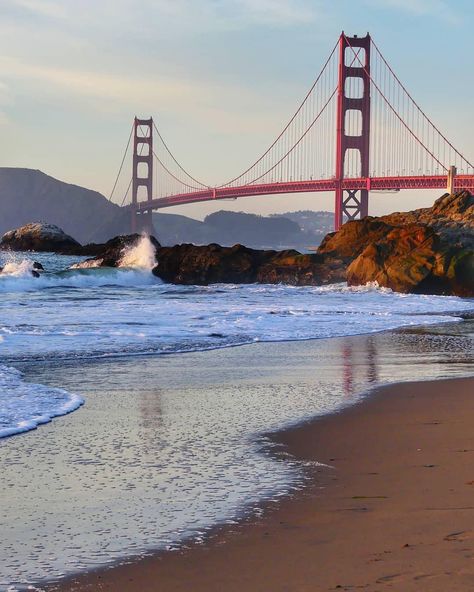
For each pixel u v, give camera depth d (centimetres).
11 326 2291
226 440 938
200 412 1111
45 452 886
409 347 1955
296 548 576
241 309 3022
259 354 1798
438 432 961
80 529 635
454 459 823
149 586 518
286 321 2577
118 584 523
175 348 1878
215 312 2850
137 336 2094
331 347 1945
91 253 9625
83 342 1955
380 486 729
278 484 748
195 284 5047
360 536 594
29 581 531
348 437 943
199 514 664
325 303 3484
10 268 5225
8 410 1105
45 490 743
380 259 4362
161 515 664
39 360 1655
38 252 10450
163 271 5206
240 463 831
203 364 1625
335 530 611
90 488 748
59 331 2167
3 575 543
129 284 5053
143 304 3309
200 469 810
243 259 5084
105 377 1441
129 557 570
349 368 1570
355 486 733
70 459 855
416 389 1295
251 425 1021
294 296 3956
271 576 526
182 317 2638
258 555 565
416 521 623
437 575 512
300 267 4912
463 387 1313
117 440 941
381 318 2764
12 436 961
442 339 2148
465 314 3039
